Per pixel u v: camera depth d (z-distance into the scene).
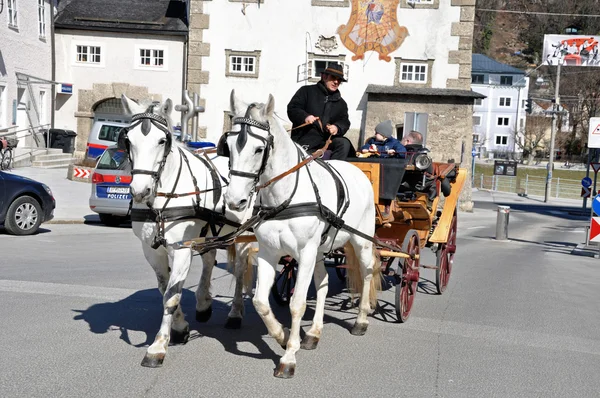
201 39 31.06
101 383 5.93
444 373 6.75
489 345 7.91
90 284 9.96
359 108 31.05
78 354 6.70
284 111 31.05
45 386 5.79
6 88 28.55
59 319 7.94
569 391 6.41
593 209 18.47
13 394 5.57
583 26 104.00
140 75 33.03
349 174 7.79
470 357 7.36
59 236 15.26
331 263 9.88
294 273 9.66
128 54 32.97
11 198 14.60
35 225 15.03
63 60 33.28
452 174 11.33
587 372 7.05
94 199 17.03
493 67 96.88
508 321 9.21
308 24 30.78
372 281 8.22
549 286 12.55
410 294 9.11
